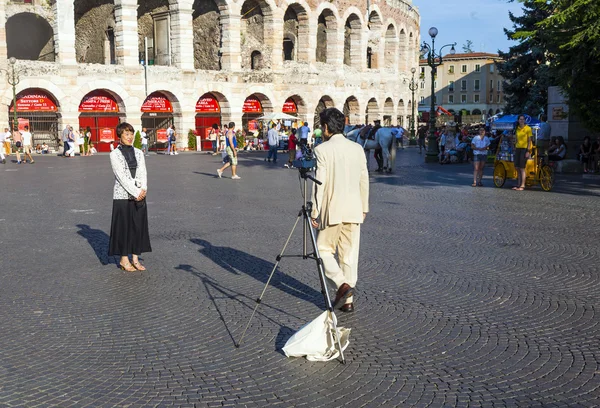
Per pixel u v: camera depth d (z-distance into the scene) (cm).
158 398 552
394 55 6812
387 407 534
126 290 899
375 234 1297
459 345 673
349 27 6500
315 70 5494
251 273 988
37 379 593
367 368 616
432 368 614
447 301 831
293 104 5525
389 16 6581
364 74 6141
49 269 1027
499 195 1927
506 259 1071
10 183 2322
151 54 5053
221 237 1278
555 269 1000
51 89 4084
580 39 2050
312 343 632
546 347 666
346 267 799
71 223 1458
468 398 549
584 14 2061
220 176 2531
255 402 544
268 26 5169
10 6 4772
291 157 3058
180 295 870
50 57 5409
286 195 1945
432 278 948
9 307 820
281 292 881
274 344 682
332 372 607
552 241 1220
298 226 1402
